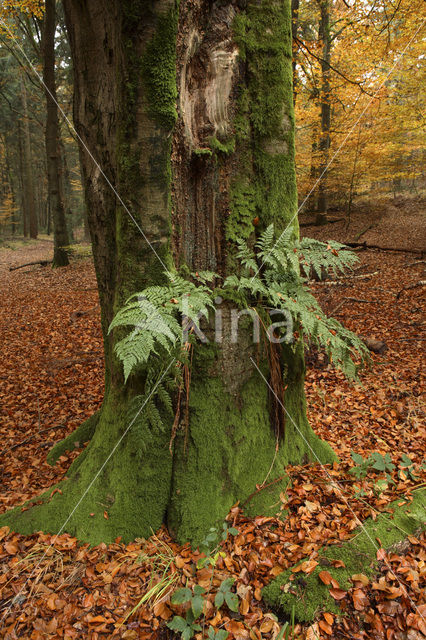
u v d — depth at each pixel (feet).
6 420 13.58
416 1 20.63
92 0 6.43
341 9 26.76
